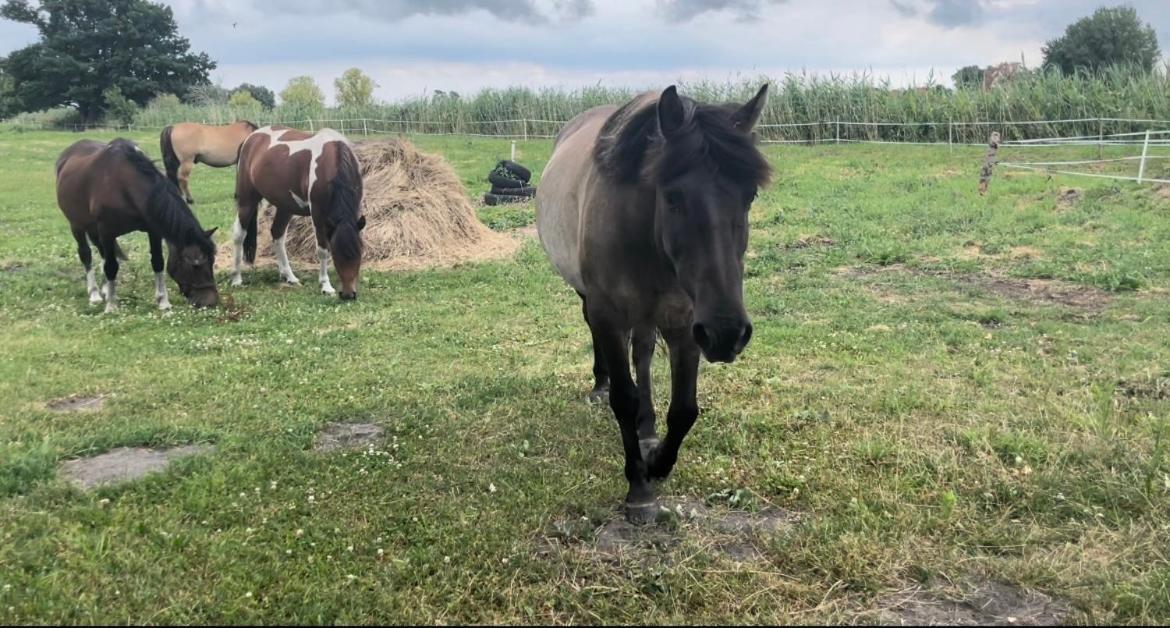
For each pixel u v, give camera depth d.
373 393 5.20
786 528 3.33
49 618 2.74
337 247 7.87
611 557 3.17
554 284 8.56
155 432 4.48
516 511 3.51
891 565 3.01
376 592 2.93
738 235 2.75
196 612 2.81
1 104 55.66
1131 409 4.40
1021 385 4.89
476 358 5.96
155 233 7.57
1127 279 7.17
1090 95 20.02
